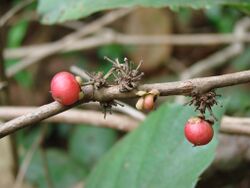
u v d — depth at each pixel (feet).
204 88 0.83
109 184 1.28
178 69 2.61
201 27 2.78
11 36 2.41
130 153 1.29
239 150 1.59
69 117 1.55
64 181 1.86
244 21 2.31
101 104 0.84
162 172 1.19
